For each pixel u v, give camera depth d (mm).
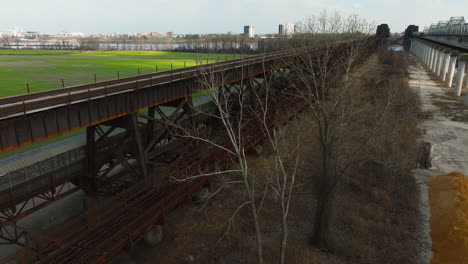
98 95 20219
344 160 28312
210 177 24859
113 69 95312
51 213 25438
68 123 18859
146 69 95438
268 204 24859
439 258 19297
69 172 23641
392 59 101625
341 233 21812
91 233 18938
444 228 21438
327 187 20109
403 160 30766
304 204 25016
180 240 21047
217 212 23922
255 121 37031
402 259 19391
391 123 34281
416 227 22609
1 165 20828
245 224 22672
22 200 20703
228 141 31562
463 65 65438
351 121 30953
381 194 26000
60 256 16953
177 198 21938
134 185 22625
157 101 25516
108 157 25156
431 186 28422
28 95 19312
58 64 108625
